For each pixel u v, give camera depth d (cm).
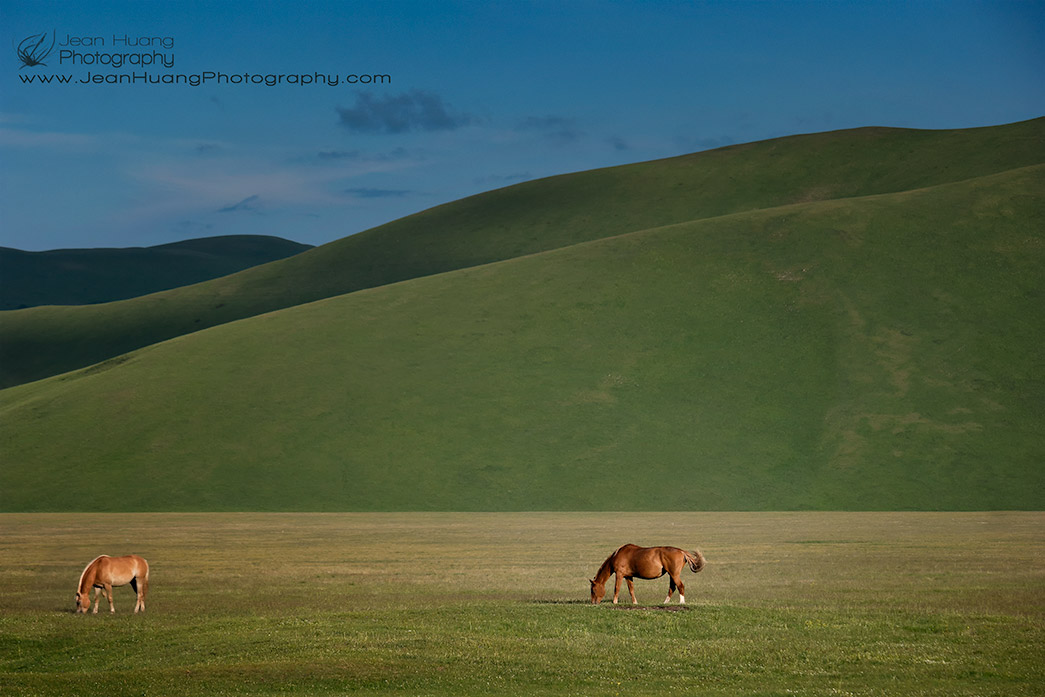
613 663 1980
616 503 9288
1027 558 4256
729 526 6925
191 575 3897
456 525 7319
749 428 10450
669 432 10419
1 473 10081
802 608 2550
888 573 3659
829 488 9381
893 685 1805
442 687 1823
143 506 9362
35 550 5219
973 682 1827
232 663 2014
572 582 3500
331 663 1972
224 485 9719
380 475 9856
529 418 10706
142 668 2047
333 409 11012
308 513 9000
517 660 1995
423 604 2759
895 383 10862
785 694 1722
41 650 2228
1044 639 2161
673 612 2447
